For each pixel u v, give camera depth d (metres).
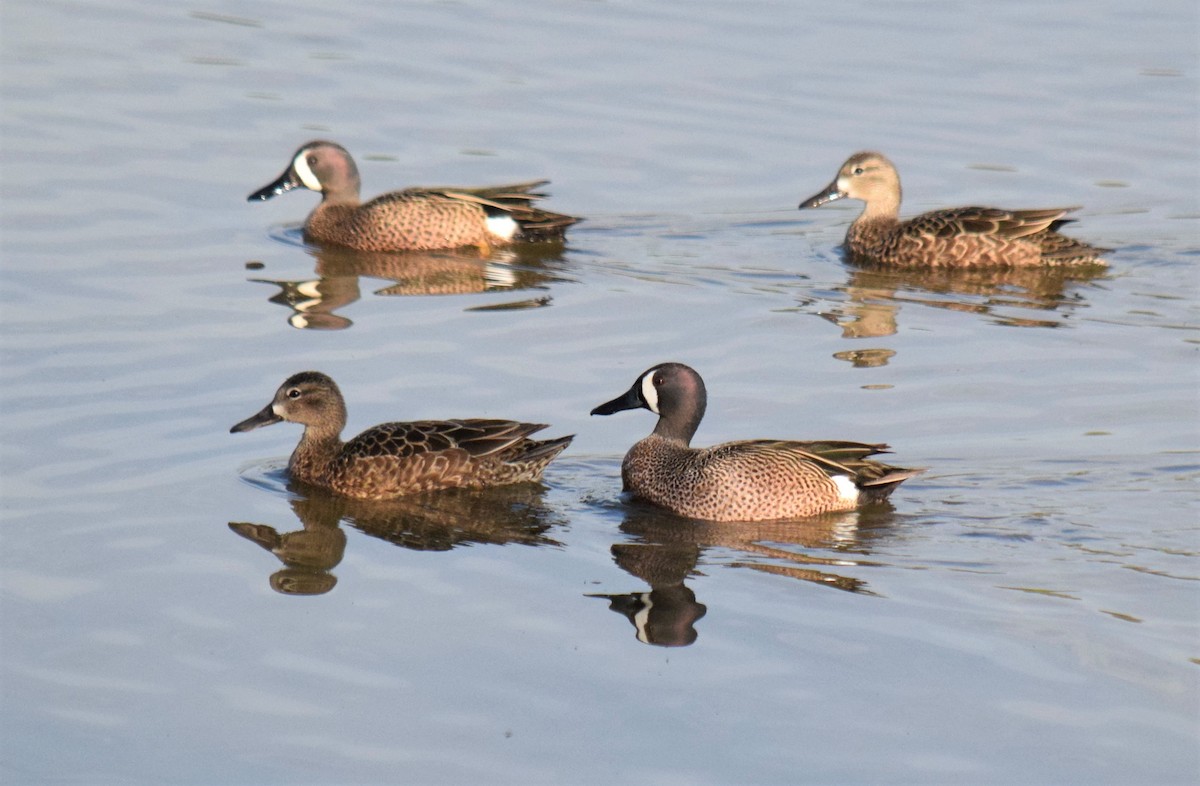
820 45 30.62
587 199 24.61
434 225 23.17
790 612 13.02
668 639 12.55
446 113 27.36
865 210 23.66
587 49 30.12
